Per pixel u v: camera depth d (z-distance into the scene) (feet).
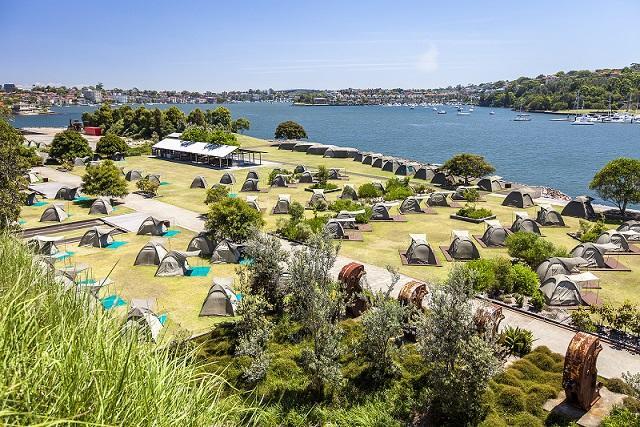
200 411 18.29
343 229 150.41
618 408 61.31
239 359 73.41
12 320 15.56
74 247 135.44
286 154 343.46
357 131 654.53
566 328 89.30
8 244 27.32
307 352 68.74
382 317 71.61
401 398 66.85
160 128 429.79
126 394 15.17
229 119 495.00
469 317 62.34
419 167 263.70
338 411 64.39
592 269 122.72
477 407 61.46
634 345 82.28
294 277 77.25
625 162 170.19
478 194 202.28
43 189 213.66
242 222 131.03
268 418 59.16
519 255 122.52
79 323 17.66
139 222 163.12
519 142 485.97
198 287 108.17
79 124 472.85
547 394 66.03
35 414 12.42
